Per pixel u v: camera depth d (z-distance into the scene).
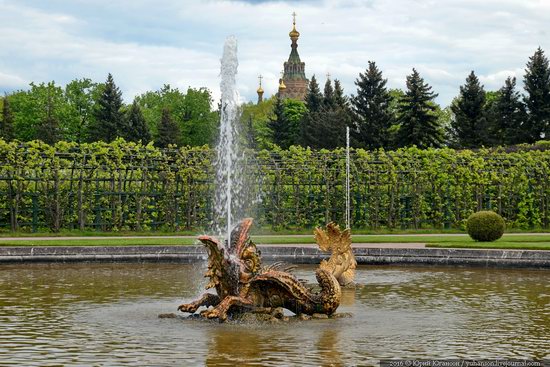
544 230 38.12
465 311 16.05
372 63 61.81
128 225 35.22
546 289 19.38
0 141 33.72
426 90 60.06
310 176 37.31
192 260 25.55
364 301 17.52
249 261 15.48
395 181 37.91
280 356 11.91
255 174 36.91
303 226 37.41
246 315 15.01
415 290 19.28
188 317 15.24
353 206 37.72
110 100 64.56
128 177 35.44
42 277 21.55
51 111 73.25
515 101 61.19
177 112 82.94
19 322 14.61
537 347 12.59
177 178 35.84
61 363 11.40
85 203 34.53
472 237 29.73
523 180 39.09
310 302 15.32
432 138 60.84
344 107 65.19
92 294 18.33
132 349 12.34
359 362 11.55
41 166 33.81
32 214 34.16
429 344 12.80
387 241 29.95
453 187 38.62
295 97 140.25
